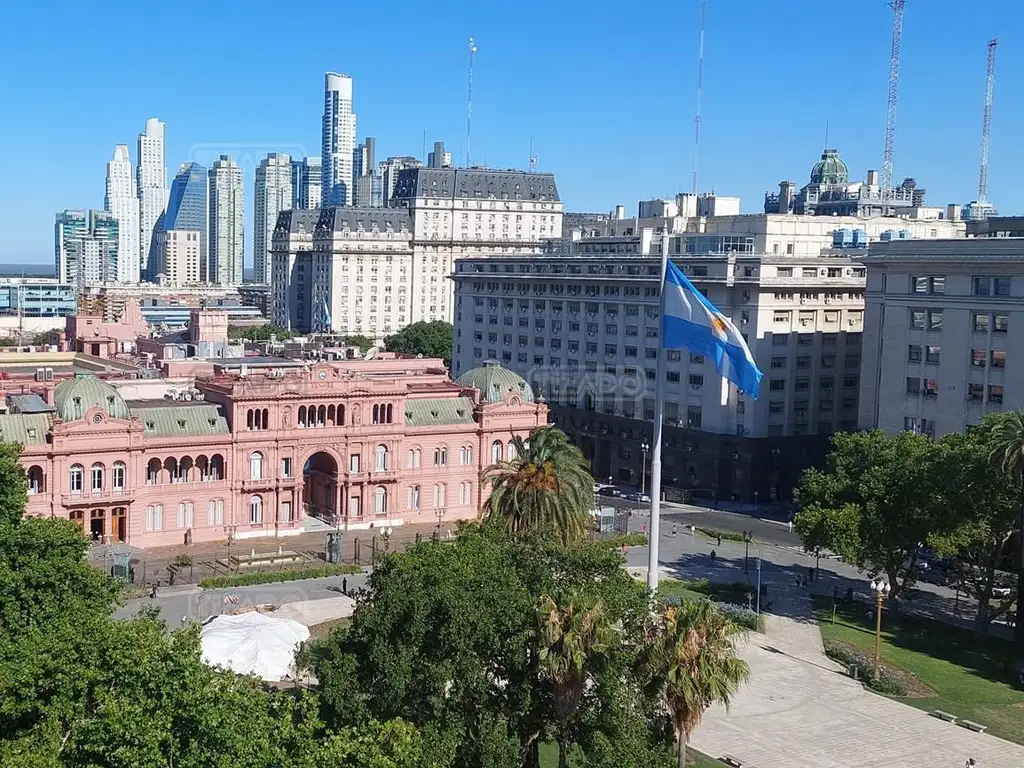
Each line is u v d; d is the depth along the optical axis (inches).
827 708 3927.2
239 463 6274.6
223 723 2233.0
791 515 7367.1
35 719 2501.2
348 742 2272.4
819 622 5002.5
